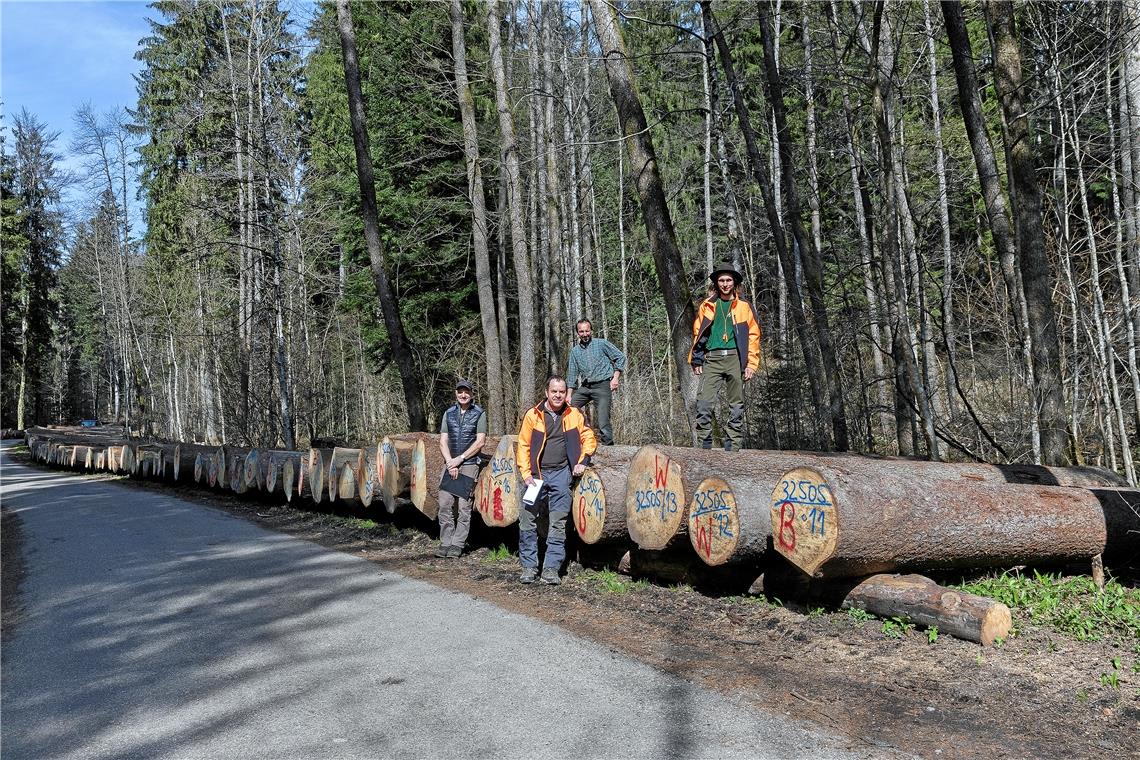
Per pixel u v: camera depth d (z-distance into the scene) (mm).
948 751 3893
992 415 12180
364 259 25484
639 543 7109
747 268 21641
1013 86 8609
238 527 12328
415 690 4875
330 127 27797
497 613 6656
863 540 5797
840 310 15680
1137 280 10414
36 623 6992
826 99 18922
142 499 17312
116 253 43062
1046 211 11641
